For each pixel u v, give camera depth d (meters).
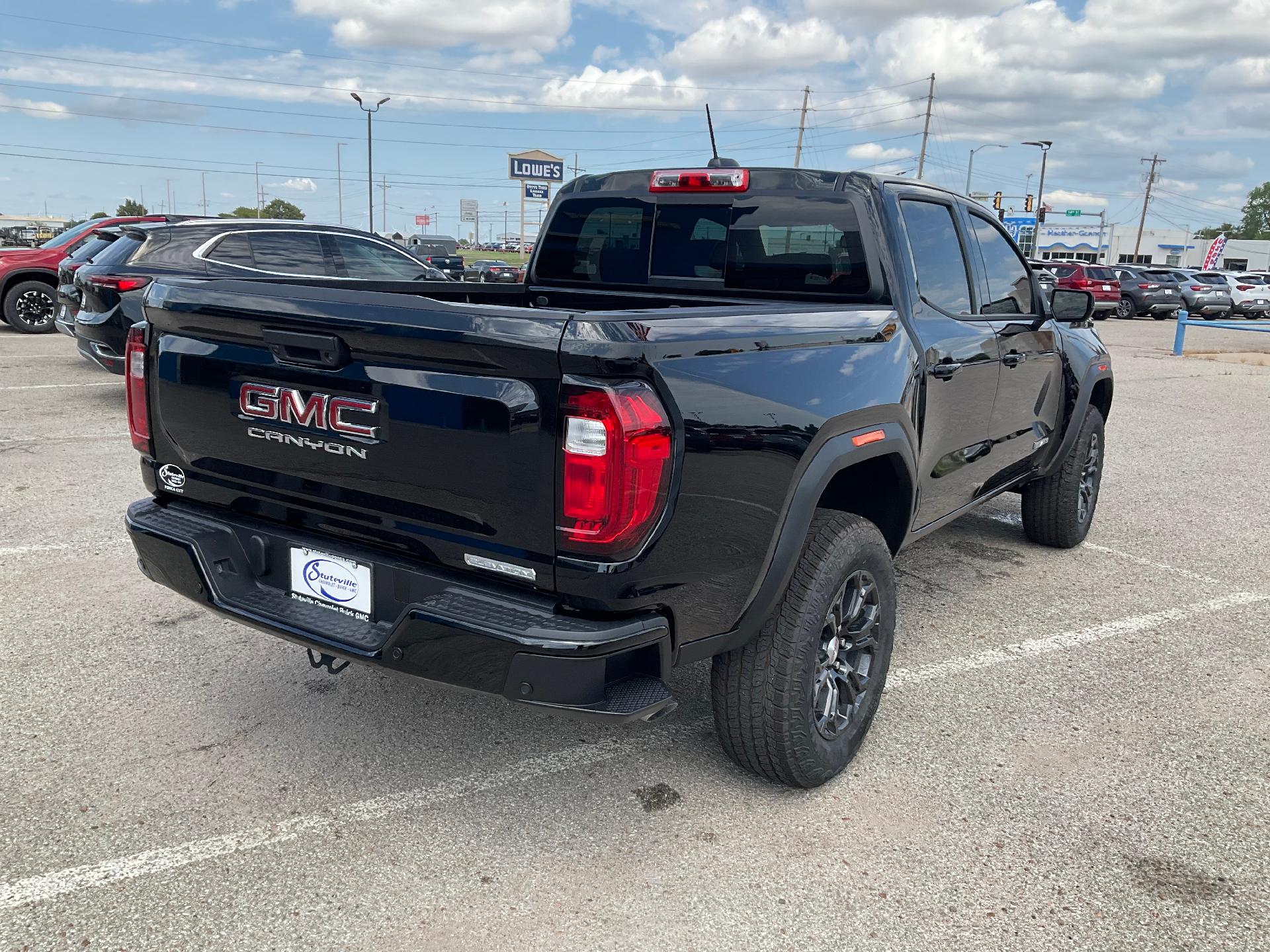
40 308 13.48
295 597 2.61
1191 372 15.34
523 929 2.24
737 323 2.35
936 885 2.45
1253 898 2.44
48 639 3.76
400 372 2.23
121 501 5.60
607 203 3.89
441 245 41.09
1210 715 3.44
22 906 2.26
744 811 2.76
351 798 2.76
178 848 2.50
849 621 2.87
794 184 3.37
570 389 2.02
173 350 2.69
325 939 2.19
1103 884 2.47
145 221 8.40
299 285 2.53
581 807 2.75
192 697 3.34
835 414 2.62
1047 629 4.23
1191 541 5.68
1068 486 5.12
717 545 2.29
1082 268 29.98
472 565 2.26
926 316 3.37
